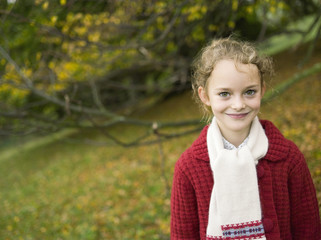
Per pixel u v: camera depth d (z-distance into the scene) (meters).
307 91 7.02
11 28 4.90
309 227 1.28
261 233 1.15
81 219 4.87
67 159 9.53
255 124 1.23
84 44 4.40
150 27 4.88
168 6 4.37
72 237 4.31
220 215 1.17
